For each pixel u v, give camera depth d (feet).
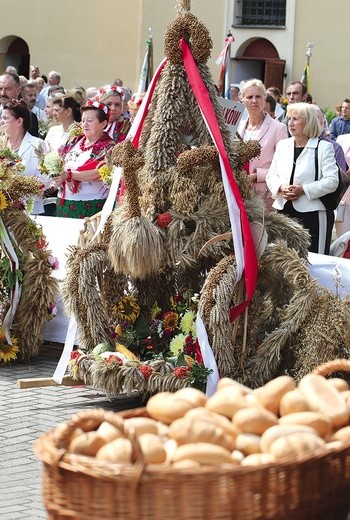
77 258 29.37
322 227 36.29
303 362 27.68
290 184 36.32
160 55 122.83
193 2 122.83
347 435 15.06
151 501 13.32
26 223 35.32
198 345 27.94
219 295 27.30
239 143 28.76
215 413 15.37
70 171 39.27
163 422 15.49
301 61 120.06
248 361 28.17
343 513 14.82
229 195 27.43
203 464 13.89
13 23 130.11
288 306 28.14
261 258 28.19
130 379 27.48
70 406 29.73
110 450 13.89
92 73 127.34
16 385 31.76
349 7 118.11
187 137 28.76
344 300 28.04
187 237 27.89
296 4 119.34
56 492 13.84
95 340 29.22
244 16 122.01
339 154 40.68
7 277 34.96
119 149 28.09
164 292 30.22
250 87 41.01
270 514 13.56
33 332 35.29
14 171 35.12
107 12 126.21
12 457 25.14
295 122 36.19
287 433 14.57
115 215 28.66
